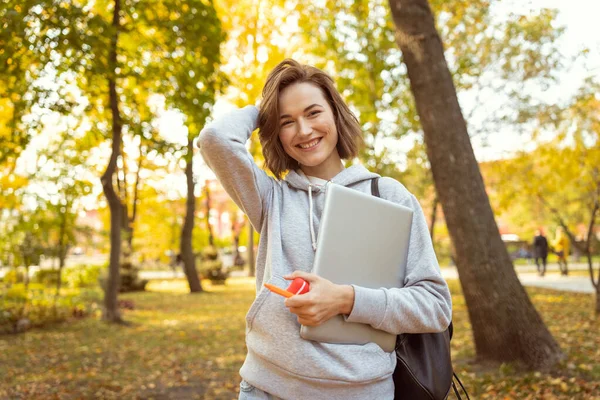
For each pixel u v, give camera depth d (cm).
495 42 1184
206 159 156
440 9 1188
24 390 543
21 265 1115
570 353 552
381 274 145
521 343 510
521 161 1071
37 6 771
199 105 930
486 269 518
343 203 143
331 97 166
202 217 2542
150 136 982
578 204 1362
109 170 1024
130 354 737
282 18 1470
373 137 1343
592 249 2295
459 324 878
